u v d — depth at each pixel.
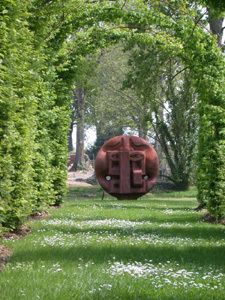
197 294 5.69
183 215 16.83
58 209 18.34
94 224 13.20
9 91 9.02
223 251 8.99
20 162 11.20
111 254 8.28
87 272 6.75
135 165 24.97
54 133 18.75
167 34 18.77
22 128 11.16
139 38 19.41
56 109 16.97
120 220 14.56
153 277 6.53
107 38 19.86
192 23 16.67
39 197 15.11
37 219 14.77
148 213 17.17
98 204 21.52
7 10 8.99
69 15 17.31
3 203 8.84
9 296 5.30
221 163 14.88
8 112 8.97
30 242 9.71
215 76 16.33
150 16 17.20
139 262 7.34
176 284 6.08
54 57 17.58
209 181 15.00
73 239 10.15
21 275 6.47
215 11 12.77
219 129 15.28
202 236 11.29
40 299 5.20
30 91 11.78
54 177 18.70
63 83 18.97
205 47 16.72
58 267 7.08
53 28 16.78
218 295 5.64
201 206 19.17
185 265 7.47
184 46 17.19
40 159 15.01
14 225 11.20
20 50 10.66
